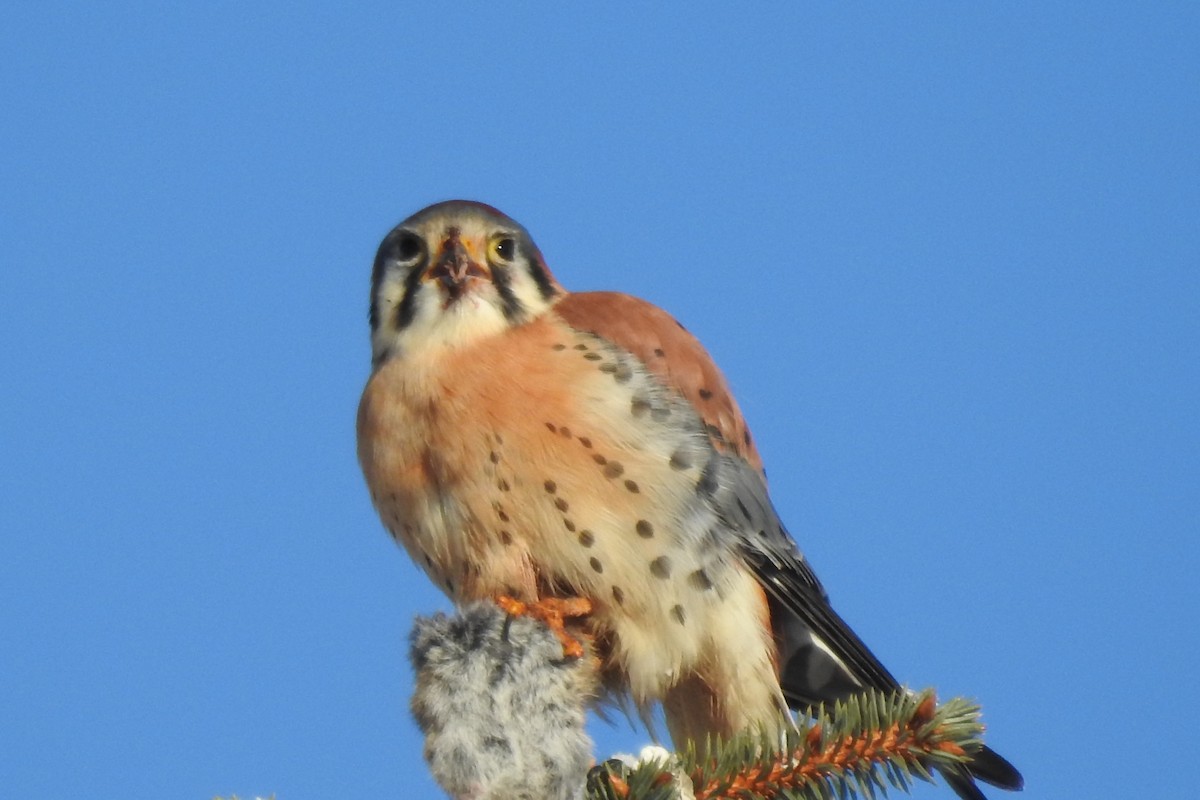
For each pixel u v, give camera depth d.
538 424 9.55
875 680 10.41
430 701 8.46
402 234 10.53
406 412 9.81
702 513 9.79
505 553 9.68
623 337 10.09
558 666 8.58
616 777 7.52
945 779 9.95
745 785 7.84
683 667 9.84
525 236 10.60
